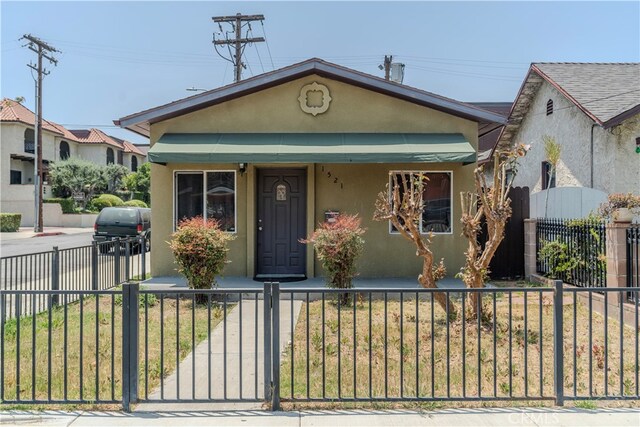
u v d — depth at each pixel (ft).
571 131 51.01
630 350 19.69
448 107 35.47
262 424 13.11
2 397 14.26
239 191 36.76
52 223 119.85
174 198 36.58
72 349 19.97
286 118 36.55
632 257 24.59
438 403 14.35
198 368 17.97
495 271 36.42
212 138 35.17
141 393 15.56
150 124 36.42
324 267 28.68
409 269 36.42
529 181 61.26
